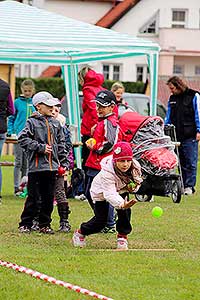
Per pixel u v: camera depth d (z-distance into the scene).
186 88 26.69
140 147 23.14
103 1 85.00
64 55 28.53
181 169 26.84
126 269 13.90
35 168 17.61
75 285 12.62
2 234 17.67
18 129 25.62
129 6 84.50
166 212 21.81
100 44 24.80
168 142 23.36
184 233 18.09
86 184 18.62
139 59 85.38
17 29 25.20
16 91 65.06
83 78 21.22
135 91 69.69
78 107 29.05
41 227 17.92
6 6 28.83
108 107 17.50
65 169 17.97
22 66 83.31
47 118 17.94
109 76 85.06
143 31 85.44
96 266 14.09
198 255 15.38
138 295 12.15
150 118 23.14
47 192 17.77
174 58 87.25
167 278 13.30
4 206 22.62
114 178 15.26
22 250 15.57
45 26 26.27
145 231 18.28
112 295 12.11
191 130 26.55
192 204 23.91
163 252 15.62
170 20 86.44
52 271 13.63
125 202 15.05
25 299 11.78
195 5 87.00
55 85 66.12
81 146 24.94
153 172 23.38
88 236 17.50
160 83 57.94
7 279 12.90
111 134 17.44
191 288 12.66
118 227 15.88
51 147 17.61
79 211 21.70
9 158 41.41
